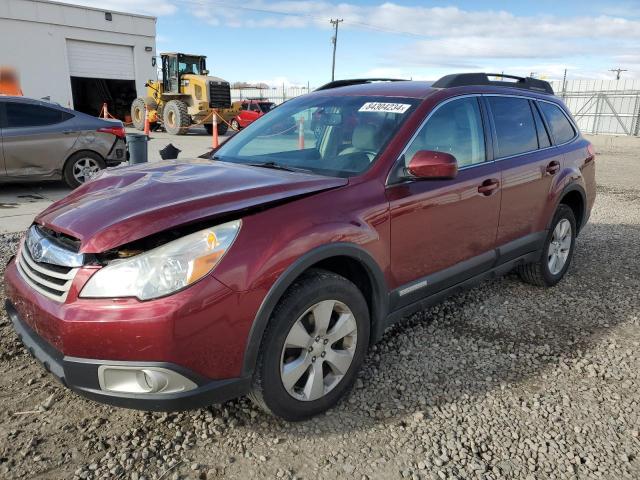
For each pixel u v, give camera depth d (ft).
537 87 15.12
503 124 12.86
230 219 7.80
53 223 8.23
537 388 10.23
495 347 11.83
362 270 9.58
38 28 79.05
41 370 10.28
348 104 11.77
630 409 9.61
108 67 88.48
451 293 11.73
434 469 7.91
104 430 8.57
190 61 75.61
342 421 9.00
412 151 10.30
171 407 7.33
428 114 10.77
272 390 8.18
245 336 7.66
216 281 7.32
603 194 32.48
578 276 16.70
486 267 12.45
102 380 7.23
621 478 7.86
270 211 8.18
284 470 7.80
